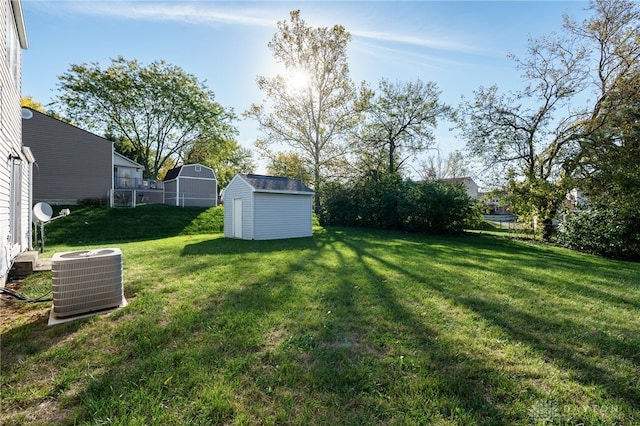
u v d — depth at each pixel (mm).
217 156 31094
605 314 3758
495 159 14242
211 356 2551
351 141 20719
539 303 4156
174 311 3572
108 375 2262
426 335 3068
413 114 19203
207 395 2037
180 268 5875
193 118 27406
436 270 6121
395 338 2986
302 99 21172
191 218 16297
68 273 3410
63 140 17469
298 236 12531
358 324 3312
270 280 5043
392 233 14641
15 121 6488
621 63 11508
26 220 8039
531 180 12922
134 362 2461
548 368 2473
